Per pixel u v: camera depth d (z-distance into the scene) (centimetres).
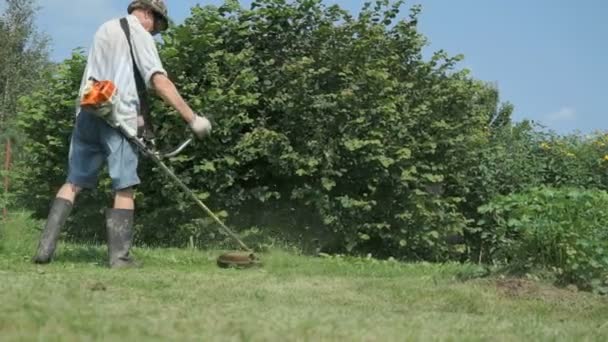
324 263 728
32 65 2558
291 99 909
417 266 745
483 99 1105
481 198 1079
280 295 481
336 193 940
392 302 488
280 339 312
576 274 584
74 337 291
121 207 641
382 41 967
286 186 941
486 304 497
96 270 580
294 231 930
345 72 918
